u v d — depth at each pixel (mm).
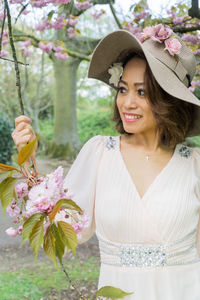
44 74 13000
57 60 10641
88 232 1584
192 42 3844
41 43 5730
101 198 1499
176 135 1549
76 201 1536
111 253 1482
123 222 1445
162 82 1380
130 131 1511
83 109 16516
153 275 1423
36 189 1059
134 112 1476
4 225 4102
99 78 1717
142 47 1340
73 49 8156
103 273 1503
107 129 13750
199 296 1444
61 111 10875
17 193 1107
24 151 1082
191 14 3516
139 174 1541
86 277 3799
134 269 1436
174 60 1452
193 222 1511
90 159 1592
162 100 1456
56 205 1013
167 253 1439
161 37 1437
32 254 4402
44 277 3727
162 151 1610
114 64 1550
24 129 1298
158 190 1485
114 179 1510
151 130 1583
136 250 1446
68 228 1059
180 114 1551
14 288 3426
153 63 1360
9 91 11695
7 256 4246
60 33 7375
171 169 1542
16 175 1161
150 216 1438
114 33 1459
